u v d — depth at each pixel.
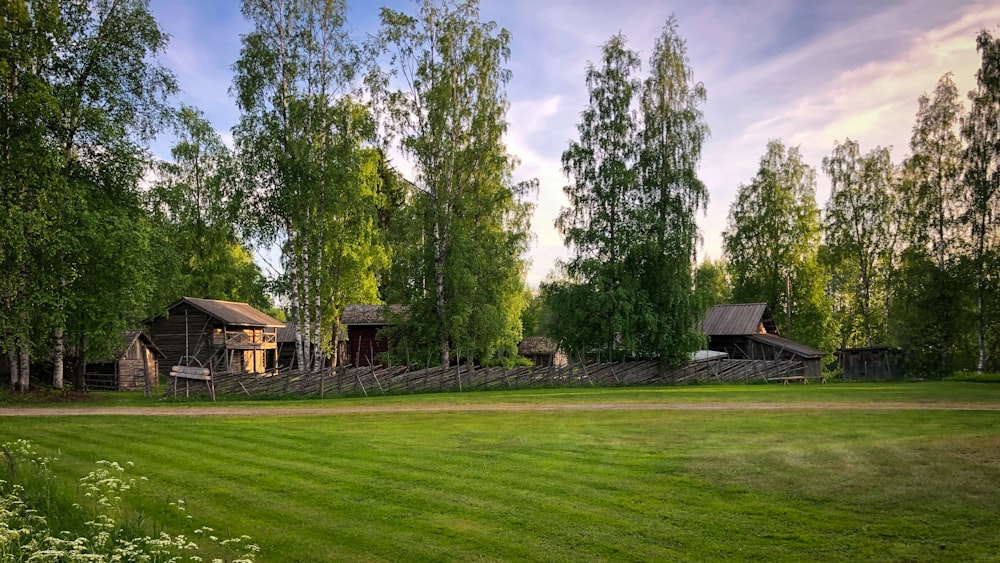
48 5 23.25
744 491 9.73
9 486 9.68
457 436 15.27
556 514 8.92
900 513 8.55
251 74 29.95
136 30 25.50
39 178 22.78
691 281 37.09
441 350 34.22
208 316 41.44
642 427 16.52
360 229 32.97
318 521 8.87
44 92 22.09
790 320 53.44
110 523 7.56
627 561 7.29
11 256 22.89
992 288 39.06
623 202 38.00
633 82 38.97
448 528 8.48
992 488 9.49
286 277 32.06
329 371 27.52
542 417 19.02
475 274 34.06
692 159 38.16
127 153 25.20
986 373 38.84
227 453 13.25
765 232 53.94
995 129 39.12
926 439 13.47
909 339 42.41
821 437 14.41
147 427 16.78
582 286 37.22
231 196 30.56
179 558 7.34
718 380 37.38
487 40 33.69
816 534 7.91
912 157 43.94
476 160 34.00
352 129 31.83
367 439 14.90
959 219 40.44
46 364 30.44
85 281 25.27
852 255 51.41
